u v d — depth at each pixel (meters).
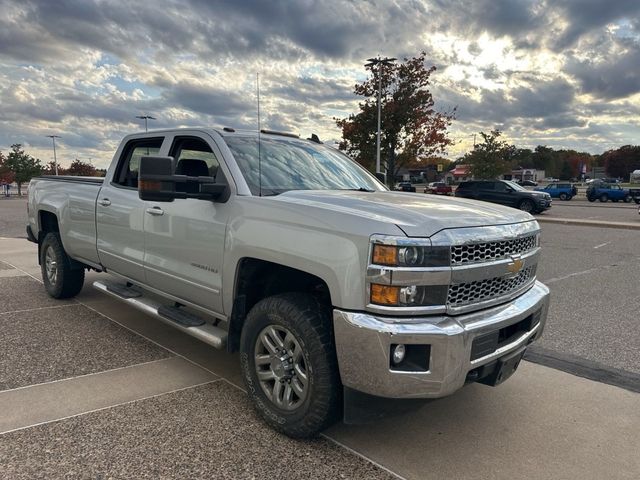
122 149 4.88
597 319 5.77
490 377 3.00
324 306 2.94
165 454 2.85
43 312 5.62
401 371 2.57
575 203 39.06
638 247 12.16
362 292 2.61
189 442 2.98
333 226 2.75
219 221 3.44
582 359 4.50
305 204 3.02
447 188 38.56
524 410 3.51
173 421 3.22
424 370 2.58
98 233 4.96
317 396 2.84
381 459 2.87
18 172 49.75
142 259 4.27
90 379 3.85
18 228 15.65
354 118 28.09
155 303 4.30
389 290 2.55
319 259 2.76
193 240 3.67
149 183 3.19
